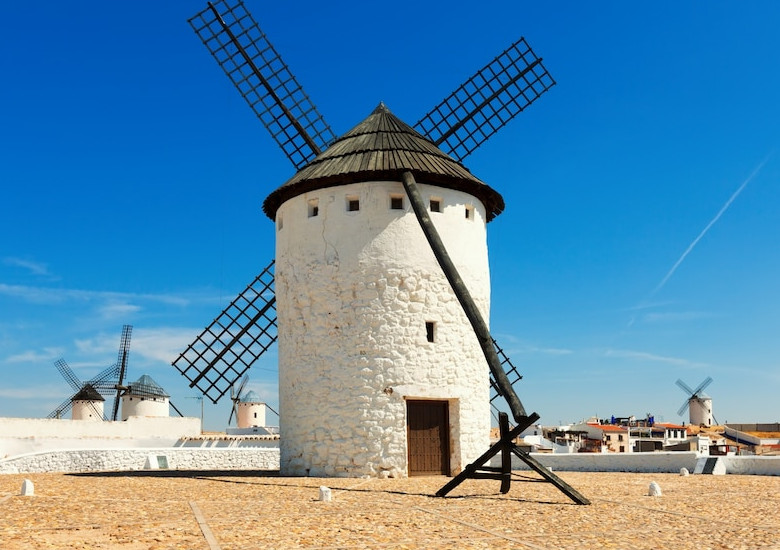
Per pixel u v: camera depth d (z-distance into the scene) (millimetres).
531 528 10281
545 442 63562
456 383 20203
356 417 19469
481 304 21297
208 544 8734
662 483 17719
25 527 9805
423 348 19906
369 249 20094
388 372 19562
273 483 17375
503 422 14297
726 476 20078
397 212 20312
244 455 27938
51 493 14414
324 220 20672
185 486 16500
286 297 21281
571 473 22219
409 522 10711
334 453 19531
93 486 16328
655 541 9312
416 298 20031
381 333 19719
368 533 9664
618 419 100125
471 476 14516
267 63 26109
